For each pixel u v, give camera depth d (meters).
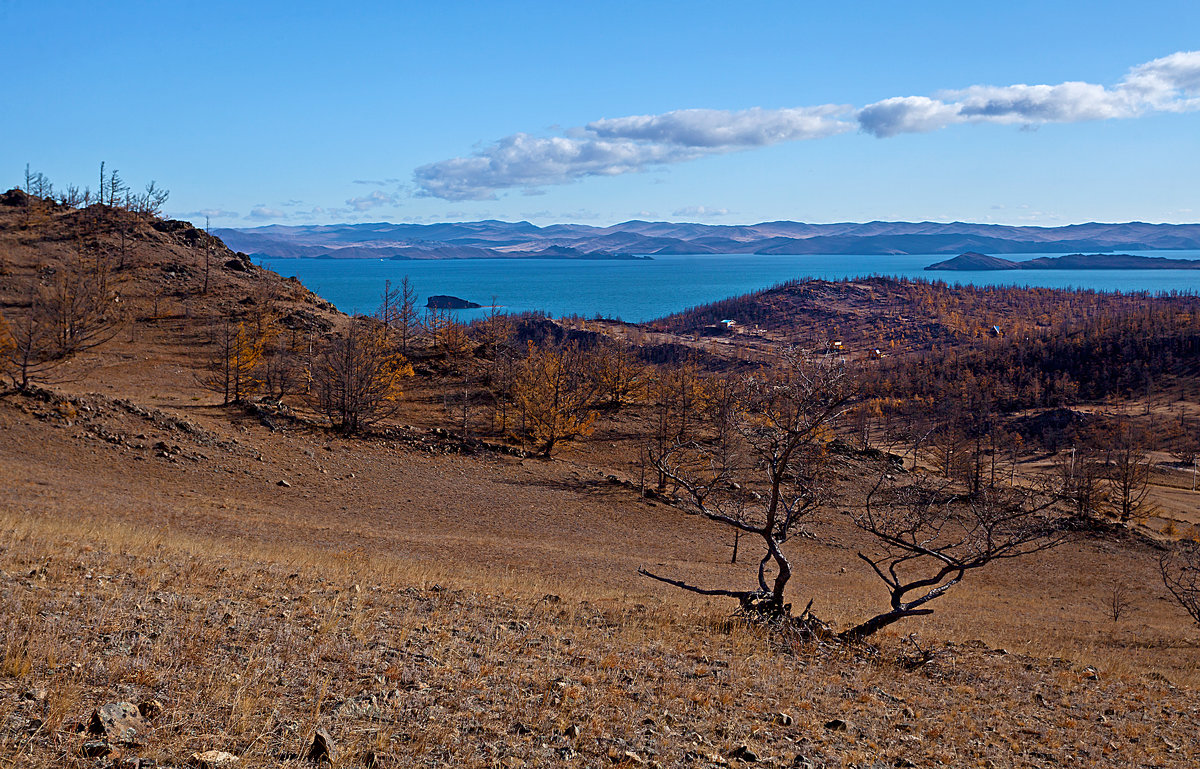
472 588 17.25
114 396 60.56
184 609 10.73
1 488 31.94
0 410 45.69
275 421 62.47
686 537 52.59
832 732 9.32
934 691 12.73
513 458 66.81
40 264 104.88
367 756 6.38
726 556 48.16
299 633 10.30
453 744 7.00
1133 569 55.97
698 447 18.28
